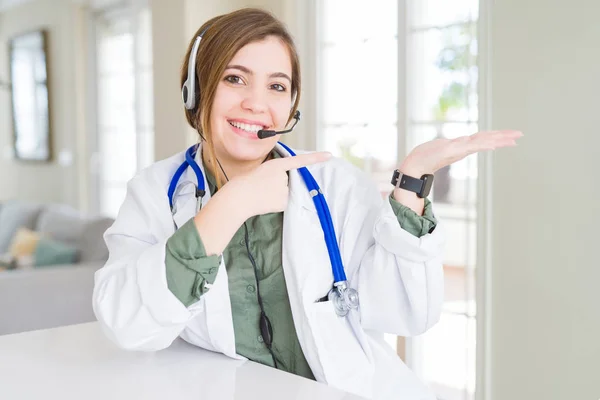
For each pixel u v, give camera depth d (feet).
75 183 16.69
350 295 4.03
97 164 16.44
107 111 15.97
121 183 15.65
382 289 3.99
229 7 11.09
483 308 7.48
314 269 4.05
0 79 19.89
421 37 8.66
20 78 18.80
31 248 12.51
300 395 3.22
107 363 3.71
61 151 17.20
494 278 7.40
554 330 6.91
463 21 8.18
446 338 8.40
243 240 4.18
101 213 16.40
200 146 4.53
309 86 10.16
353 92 9.69
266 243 4.18
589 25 6.46
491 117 7.29
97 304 3.58
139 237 4.05
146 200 4.14
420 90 8.71
